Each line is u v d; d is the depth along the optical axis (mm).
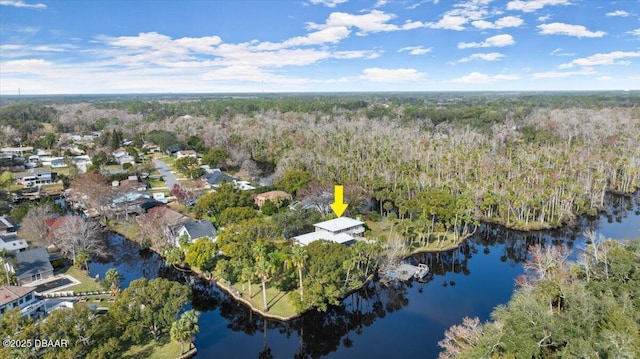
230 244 72312
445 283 74438
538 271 63062
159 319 52312
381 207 109375
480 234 98938
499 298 68062
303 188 110188
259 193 117500
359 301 68625
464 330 48719
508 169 128500
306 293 60031
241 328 61062
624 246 62688
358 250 69125
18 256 72312
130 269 80375
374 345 56094
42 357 42500
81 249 79750
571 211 106938
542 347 43812
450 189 116812
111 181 132625
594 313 46250
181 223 88438
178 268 78688
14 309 47781
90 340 46156
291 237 88375
